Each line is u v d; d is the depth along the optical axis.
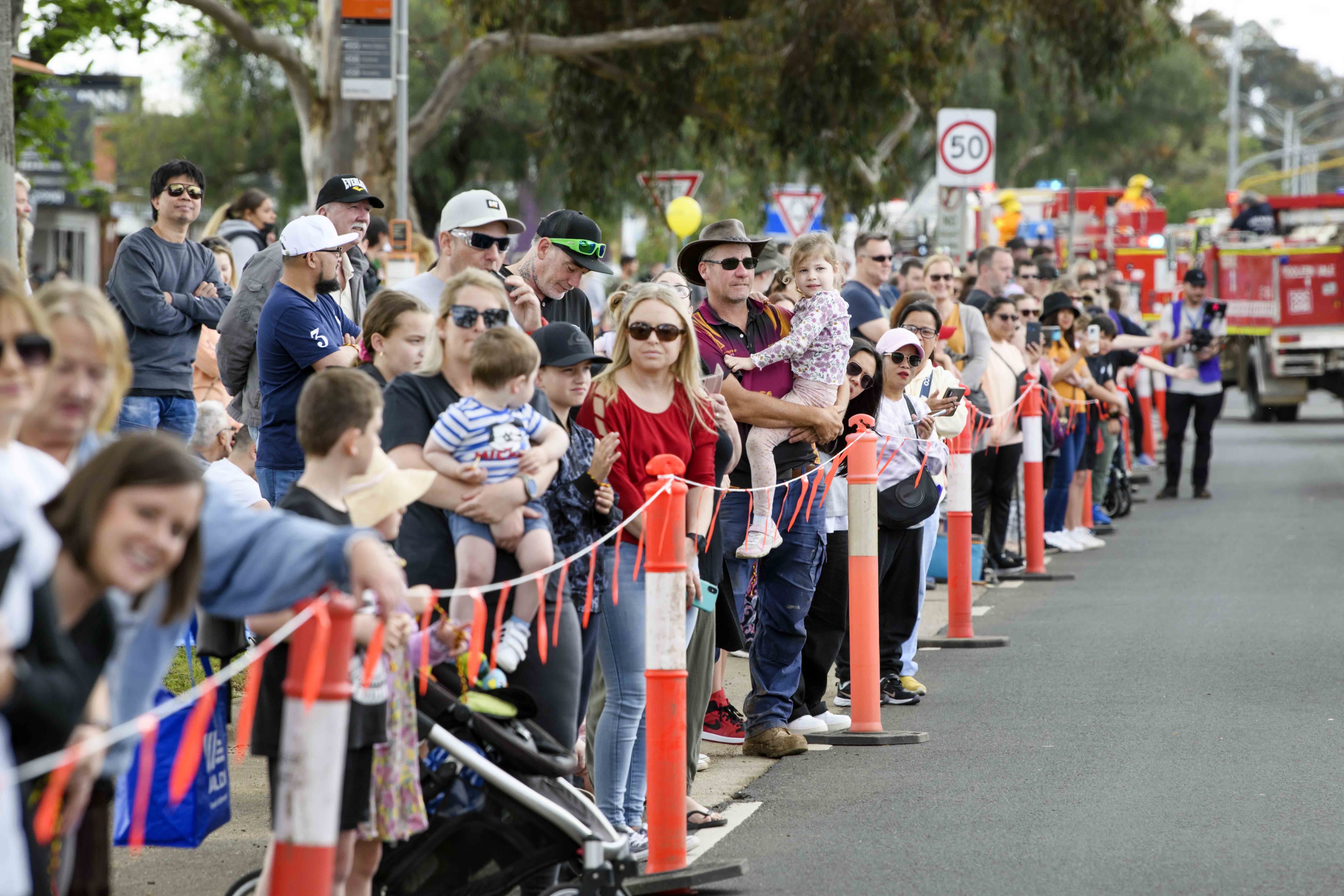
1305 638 31.41
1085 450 46.47
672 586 16.41
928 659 30.48
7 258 25.28
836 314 22.97
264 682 13.38
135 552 9.71
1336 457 73.25
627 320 18.64
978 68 134.62
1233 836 18.28
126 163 125.31
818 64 70.69
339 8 66.31
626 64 75.56
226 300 27.56
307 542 10.98
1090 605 36.34
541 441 16.30
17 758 9.47
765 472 22.55
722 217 121.69
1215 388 58.12
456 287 16.36
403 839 14.49
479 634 13.88
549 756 14.97
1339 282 88.31
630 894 15.77
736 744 24.08
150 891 16.70
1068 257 81.62
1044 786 20.81
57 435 11.23
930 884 16.78
